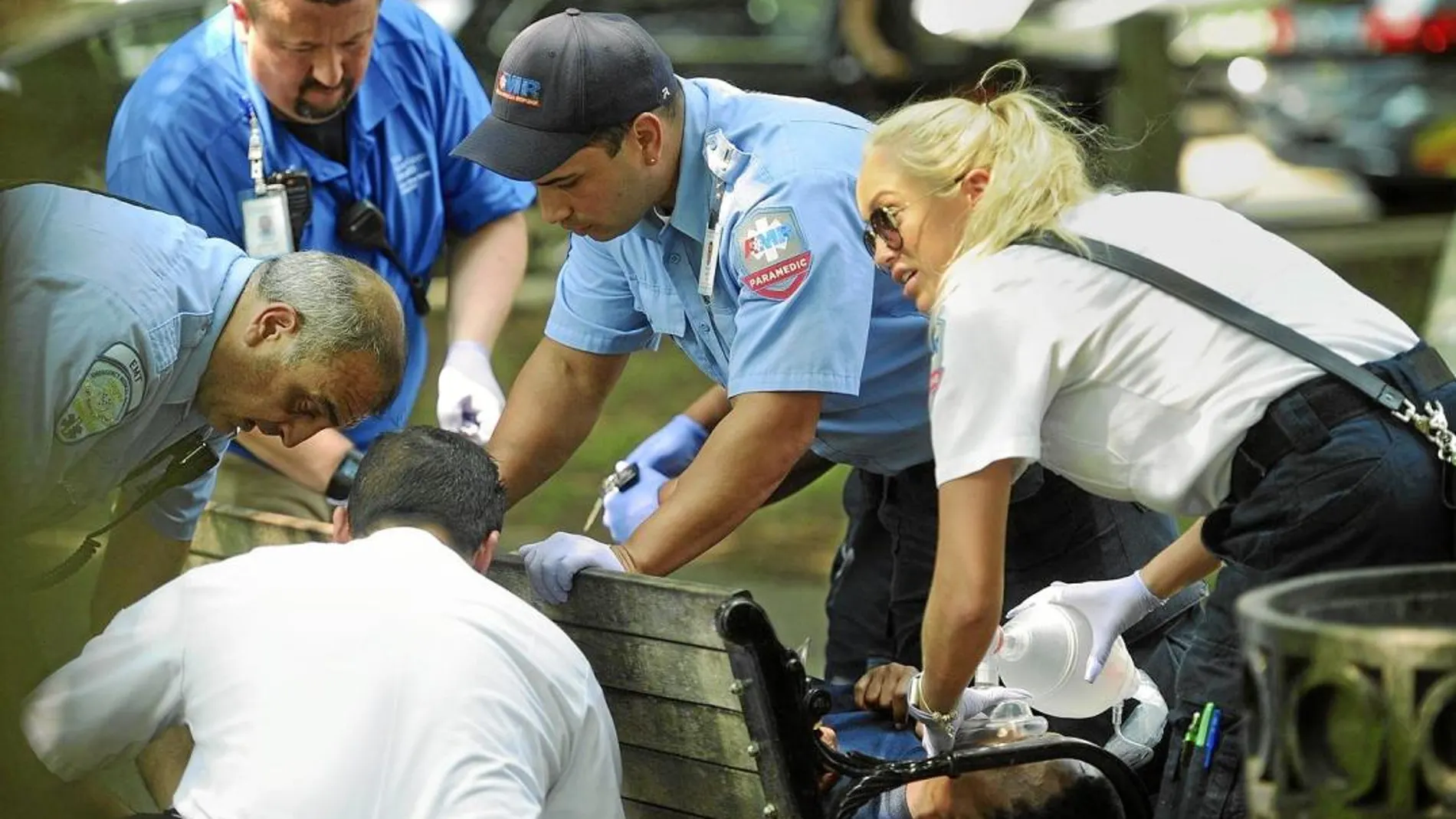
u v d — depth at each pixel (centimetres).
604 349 1411
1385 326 1034
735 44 3919
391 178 1622
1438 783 769
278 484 1714
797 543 2623
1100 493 1061
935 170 1041
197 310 1155
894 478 1373
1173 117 3425
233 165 1554
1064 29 3738
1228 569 1051
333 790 959
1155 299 1006
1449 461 993
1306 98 3900
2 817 834
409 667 980
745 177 1237
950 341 1006
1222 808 1031
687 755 1101
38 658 969
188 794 985
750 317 1223
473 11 3875
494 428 1477
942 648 1033
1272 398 995
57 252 1109
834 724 1267
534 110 1192
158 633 1014
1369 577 861
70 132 1738
